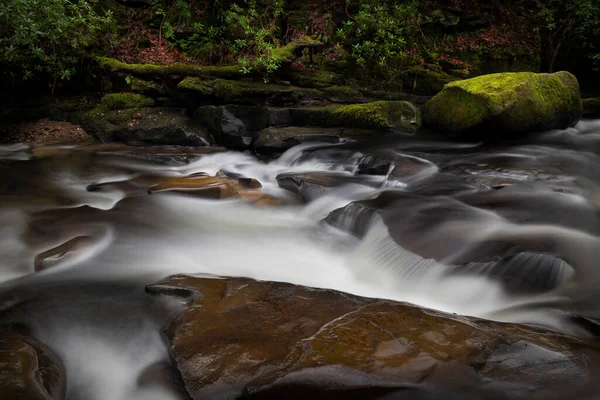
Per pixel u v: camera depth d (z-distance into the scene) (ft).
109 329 11.28
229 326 10.27
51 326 11.37
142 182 22.41
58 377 9.21
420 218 16.17
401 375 8.34
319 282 14.17
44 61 28.50
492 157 22.62
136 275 13.96
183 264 14.89
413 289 13.51
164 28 32.30
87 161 24.82
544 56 40.96
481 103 24.61
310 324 10.23
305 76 31.89
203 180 21.54
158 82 29.55
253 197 20.74
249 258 15.65
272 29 33.09
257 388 8.23
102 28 30.63
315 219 19.02
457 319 10.15
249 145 27.71
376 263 14.90
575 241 14.02
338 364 8.59
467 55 37.65
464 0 39.06
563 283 12.25
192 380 8.84
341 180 21.45
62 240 16.14
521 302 12.13
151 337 10.99
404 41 34.12
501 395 8.00
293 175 22.12
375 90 33.76
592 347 9.36
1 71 28.76
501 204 17.17
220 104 29.30
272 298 11.43
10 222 17.39
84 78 30.04
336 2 35.78
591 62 40.93
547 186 18.69
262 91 28.78
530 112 25.09
